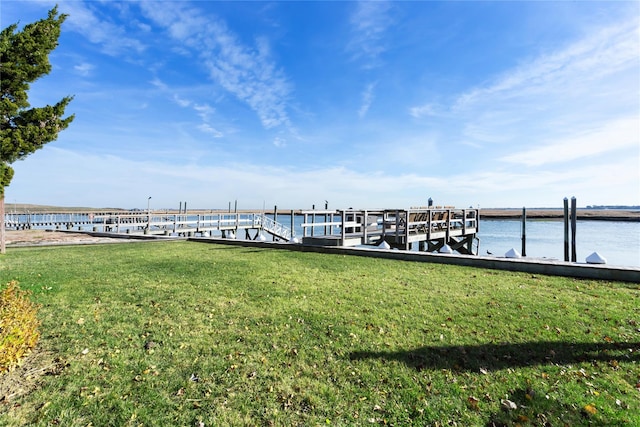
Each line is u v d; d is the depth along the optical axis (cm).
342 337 462
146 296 645
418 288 702
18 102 961
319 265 959
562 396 331
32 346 411
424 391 343
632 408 312
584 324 496
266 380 362
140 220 3484
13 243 1603
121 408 312
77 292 666
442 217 1953
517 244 2883
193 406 318
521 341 444
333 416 307
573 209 1166
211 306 589
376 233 1692
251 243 1454
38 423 289
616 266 784
